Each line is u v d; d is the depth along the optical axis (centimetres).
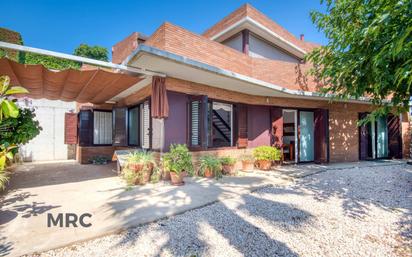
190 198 465
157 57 464
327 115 1009
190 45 669
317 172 778
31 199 454
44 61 1401
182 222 355
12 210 390
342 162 1033
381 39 440
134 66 532
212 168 676
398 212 421
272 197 498
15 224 332
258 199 480
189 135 694
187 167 593
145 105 781
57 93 770
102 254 264
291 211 416
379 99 616
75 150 1190
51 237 293
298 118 1011
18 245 273
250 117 905
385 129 1208
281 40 1074
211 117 758
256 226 349
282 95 909
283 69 941
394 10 349
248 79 671
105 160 1032
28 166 920
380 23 385
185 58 500
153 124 670
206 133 683
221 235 316
